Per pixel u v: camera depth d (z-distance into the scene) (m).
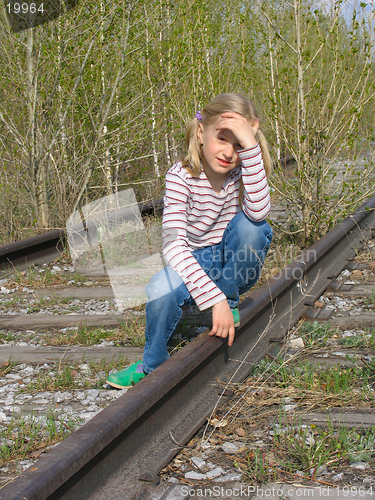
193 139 2.54
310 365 2.92
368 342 3.29
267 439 2.23
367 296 4.21
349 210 5.82
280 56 5.86
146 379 2.19
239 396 2.61
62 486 1.65
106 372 3.03
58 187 6.79
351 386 2.66
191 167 2.56
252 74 6.78
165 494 1.85
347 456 2.06
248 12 6.97
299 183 5.84
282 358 3.03
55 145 7.13
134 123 7.32
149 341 2.71
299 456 2.08
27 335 3.79
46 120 6.96
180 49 6.89
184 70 7.04
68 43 6.79
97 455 1.82
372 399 2.51
